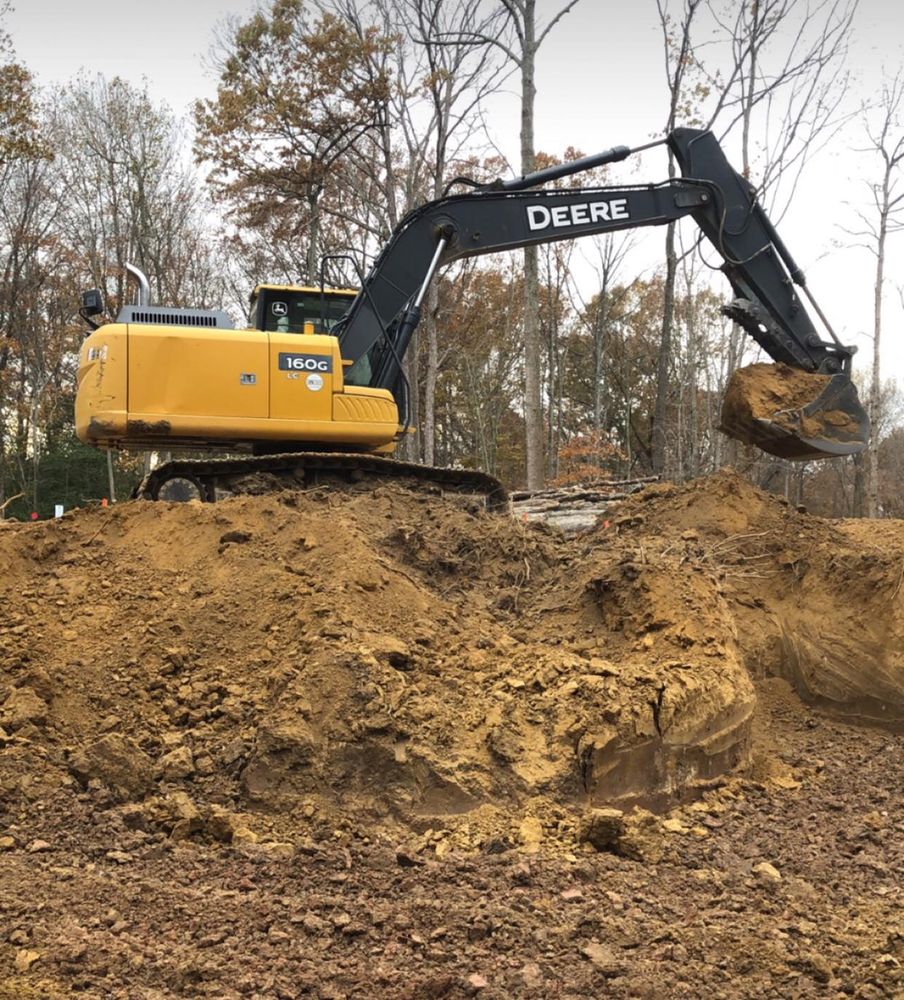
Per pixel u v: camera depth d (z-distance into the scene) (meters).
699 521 10.41
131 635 7.06
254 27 27.16
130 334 9.78
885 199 22.67
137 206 33.50
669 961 4.25
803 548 10.04
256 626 7.14
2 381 32.19
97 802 5.62
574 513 13.82
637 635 7.71
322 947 4.21
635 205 11.83
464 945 4.30
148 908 4.48
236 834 5.50
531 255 19.17
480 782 5.94
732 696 7.16
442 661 6.96
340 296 12.30
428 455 28.14
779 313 11.80
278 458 10.05
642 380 46.31
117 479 33.59
